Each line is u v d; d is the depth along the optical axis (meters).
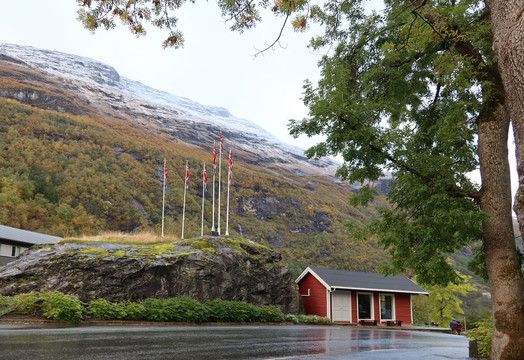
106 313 16.19
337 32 11.67
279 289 26.39
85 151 123.31
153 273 20.58
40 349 7.05
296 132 9.45
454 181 8.23
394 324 29.39
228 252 24.73
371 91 11.66
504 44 5.09
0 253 27.92
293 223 150.00
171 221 111.50
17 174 91.56
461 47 8.62
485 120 8.03
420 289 31.42
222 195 147.00
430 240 8.07
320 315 28.38
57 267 18.86
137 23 7.18
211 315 19.45
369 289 29.11
